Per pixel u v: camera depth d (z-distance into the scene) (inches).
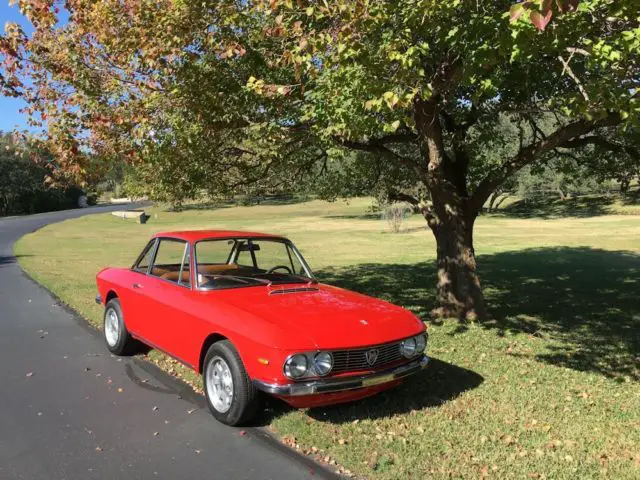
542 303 443.5
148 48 253.4
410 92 200.2
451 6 191.8
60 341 285.1
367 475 143.3
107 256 802.8
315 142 299.3
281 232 1406.3
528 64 260.8
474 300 357.1
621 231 1343.5
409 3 195.3
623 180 436.5
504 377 232.8
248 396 168.1
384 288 511.2
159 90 263.4
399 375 176.9
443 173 353.1
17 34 259.4
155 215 2244.1
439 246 366.6
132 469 145.9
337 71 201.5
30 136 272.8
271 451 157.3
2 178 2687.0
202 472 144.6
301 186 445.4
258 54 274.8
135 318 237.3
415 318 197.8
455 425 177.3
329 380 161.8
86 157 266.1
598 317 382.9
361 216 2202.3
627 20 183.3
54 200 3058.6
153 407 190.7
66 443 161.5
